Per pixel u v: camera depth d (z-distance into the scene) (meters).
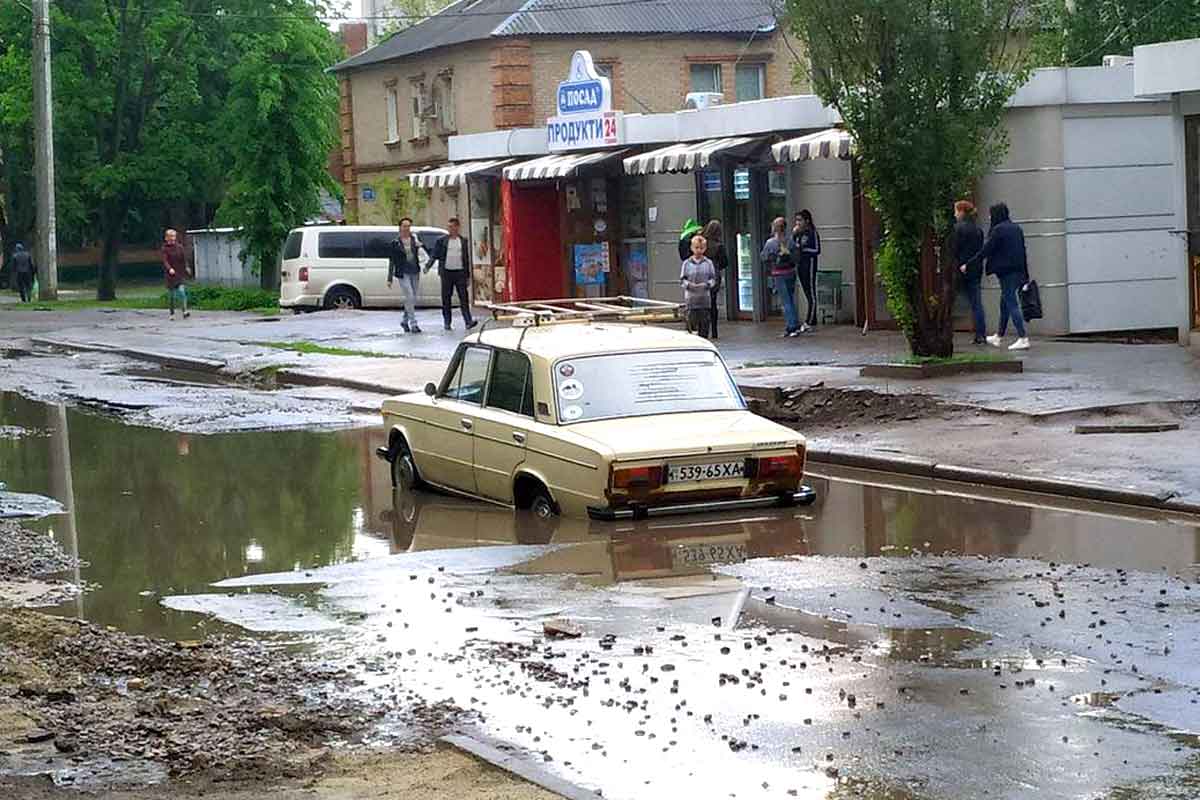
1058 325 25.48
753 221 30.95
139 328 40.47
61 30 59.09
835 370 22.05
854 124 21.06
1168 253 25.81
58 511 15.50
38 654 9.62
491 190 39.94
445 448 15.21
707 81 49.19
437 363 27.78
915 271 21.19
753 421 13.95
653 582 11.10
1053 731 7.59
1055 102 25.16
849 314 29.17
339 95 55.94
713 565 11.61
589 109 34.97
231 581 11.97
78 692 8.77
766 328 29.66
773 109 29.67
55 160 61.41
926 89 20.78
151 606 11.26
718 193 32.12
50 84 53.81
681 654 9.18
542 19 47.81
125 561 13.04
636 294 35.59
